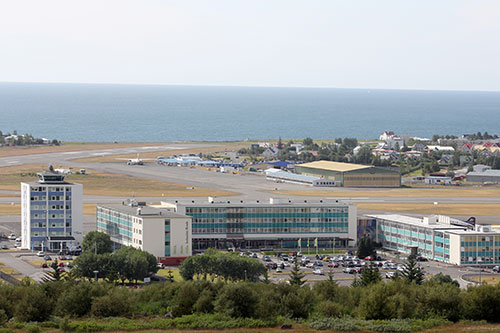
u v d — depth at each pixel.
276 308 183.38
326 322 172.50
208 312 182.50
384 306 181.38
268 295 187.50
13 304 182.25
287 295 188.38
